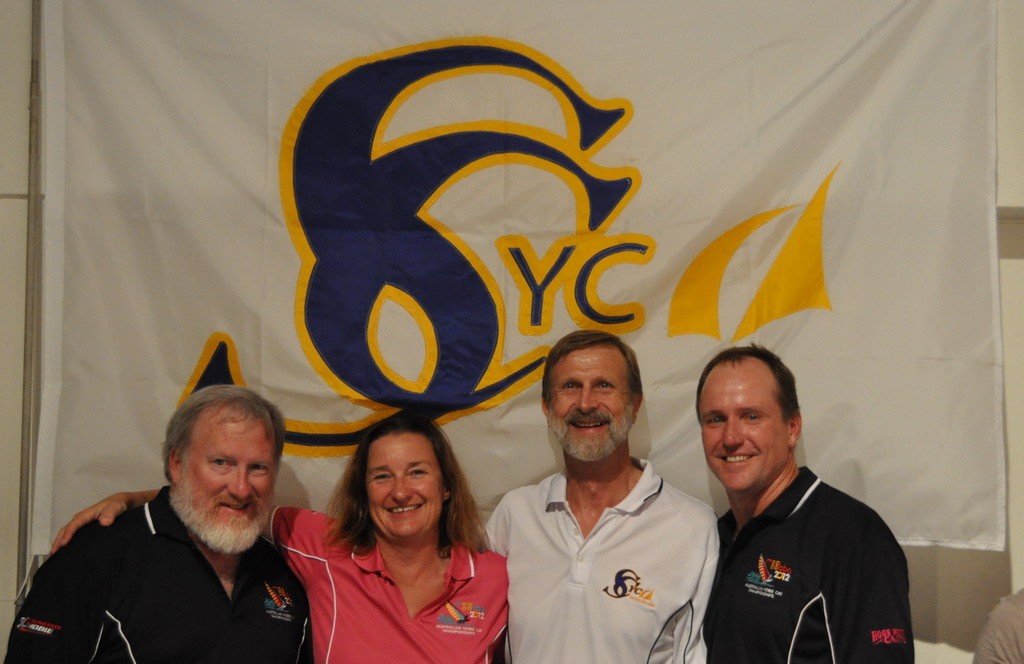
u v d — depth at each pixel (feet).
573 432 6.52
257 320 7.45
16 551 7.66
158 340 7.39
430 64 7.57
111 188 7.39
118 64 7.43
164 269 7.41
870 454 7.19
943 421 7.13
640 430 7.48
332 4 7.57
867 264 7.28
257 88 7.52
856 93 7.36
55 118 7.36
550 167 7.53
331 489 7.50
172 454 6.14
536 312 7.52
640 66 7.51
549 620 6.31
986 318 7.11
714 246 7.43
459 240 7.55
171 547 6.00
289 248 7.49
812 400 7.28
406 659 6.10
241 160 7.48
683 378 7.45
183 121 7.46
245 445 5.99
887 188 7.29
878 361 7.23
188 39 7.49
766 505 6.32
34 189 7.63
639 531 6.47
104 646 5.74
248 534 5.99
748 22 7.46
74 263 7.35
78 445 7.30
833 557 5.83
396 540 6.48
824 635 5.74
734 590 6.06
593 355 6.57
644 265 7.47
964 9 7.27
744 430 6.17
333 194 7.54
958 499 7.07
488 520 7.22
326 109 7.55
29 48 7.77
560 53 7.54
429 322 7.53
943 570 7.88
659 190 7.48
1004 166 7.80
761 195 7.40
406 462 6.43
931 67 7.30
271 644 6.05
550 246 7.54
